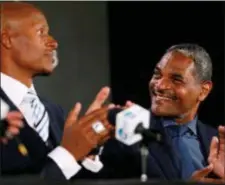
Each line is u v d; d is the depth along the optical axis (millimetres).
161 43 11000
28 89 5051
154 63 11008
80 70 11031
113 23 11086
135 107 4340
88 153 4797
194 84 5582
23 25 4980
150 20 11008
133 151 5230
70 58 10961
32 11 5059
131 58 11055
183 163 5465
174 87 5539
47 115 5184
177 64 5562
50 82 10789
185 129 5645
